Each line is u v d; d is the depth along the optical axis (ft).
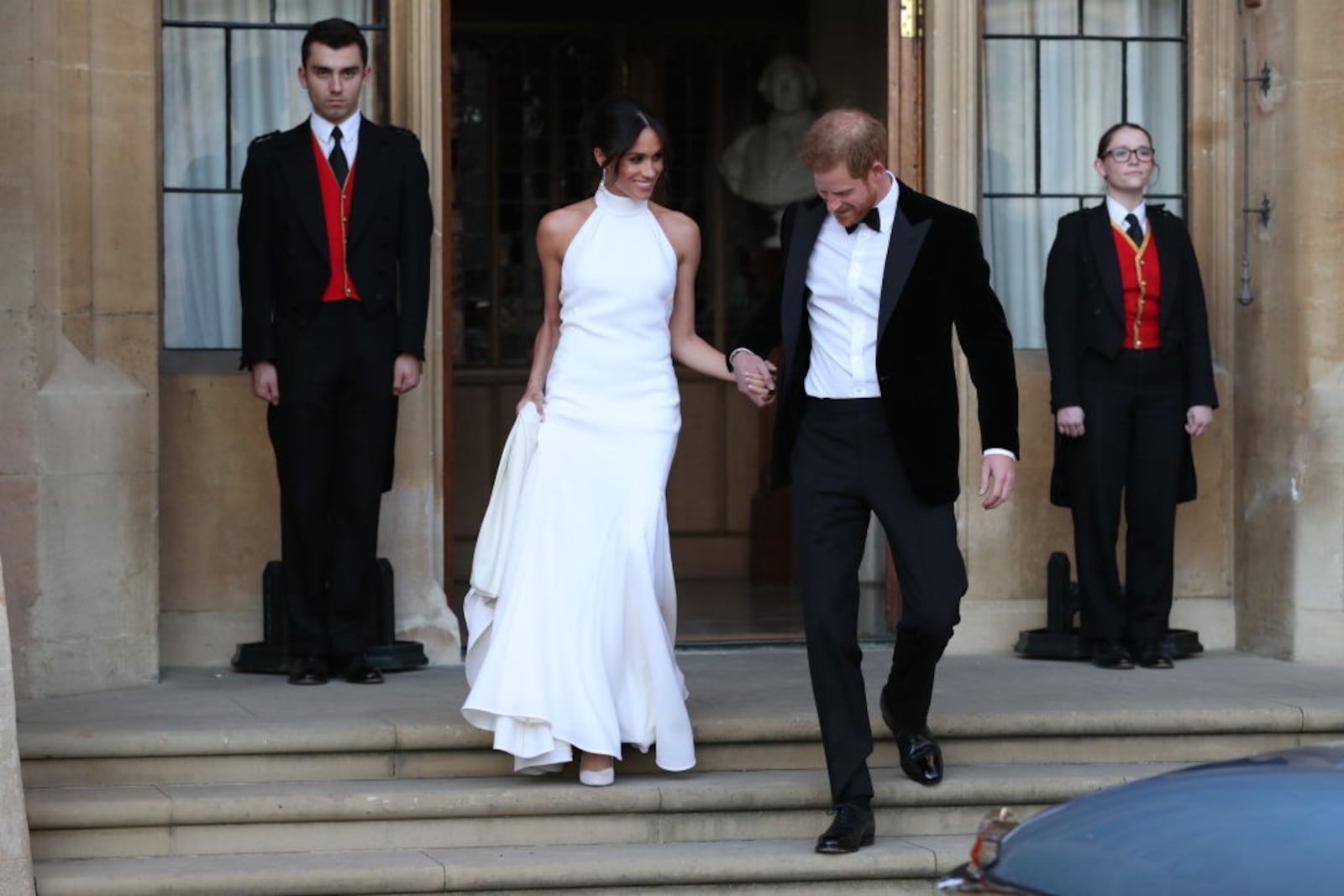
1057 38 81.25
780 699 65.51
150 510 70.23
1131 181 74.02
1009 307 81.20
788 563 99.91
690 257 60.44
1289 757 29.55
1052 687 69.21
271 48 76.54
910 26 79.15
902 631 56.44
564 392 59.16
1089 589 74.54
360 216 68.95
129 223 70.38
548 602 57.67
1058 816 28.66
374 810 57.00
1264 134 77.97
